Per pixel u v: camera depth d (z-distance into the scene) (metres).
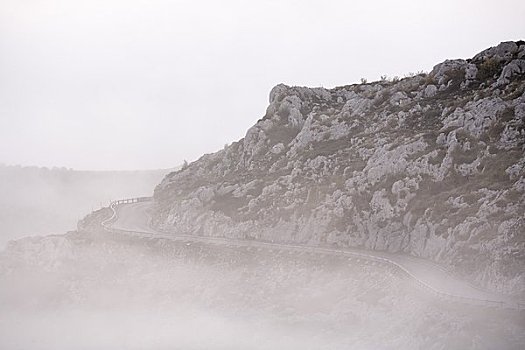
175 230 104.38
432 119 98.56
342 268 78.88
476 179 81.19
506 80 96.50
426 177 85.81
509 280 63.84
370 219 85.75
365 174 91.12
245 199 101.50
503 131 85.19
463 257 71.00
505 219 70.31
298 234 91.12
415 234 80.12
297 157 104.56
